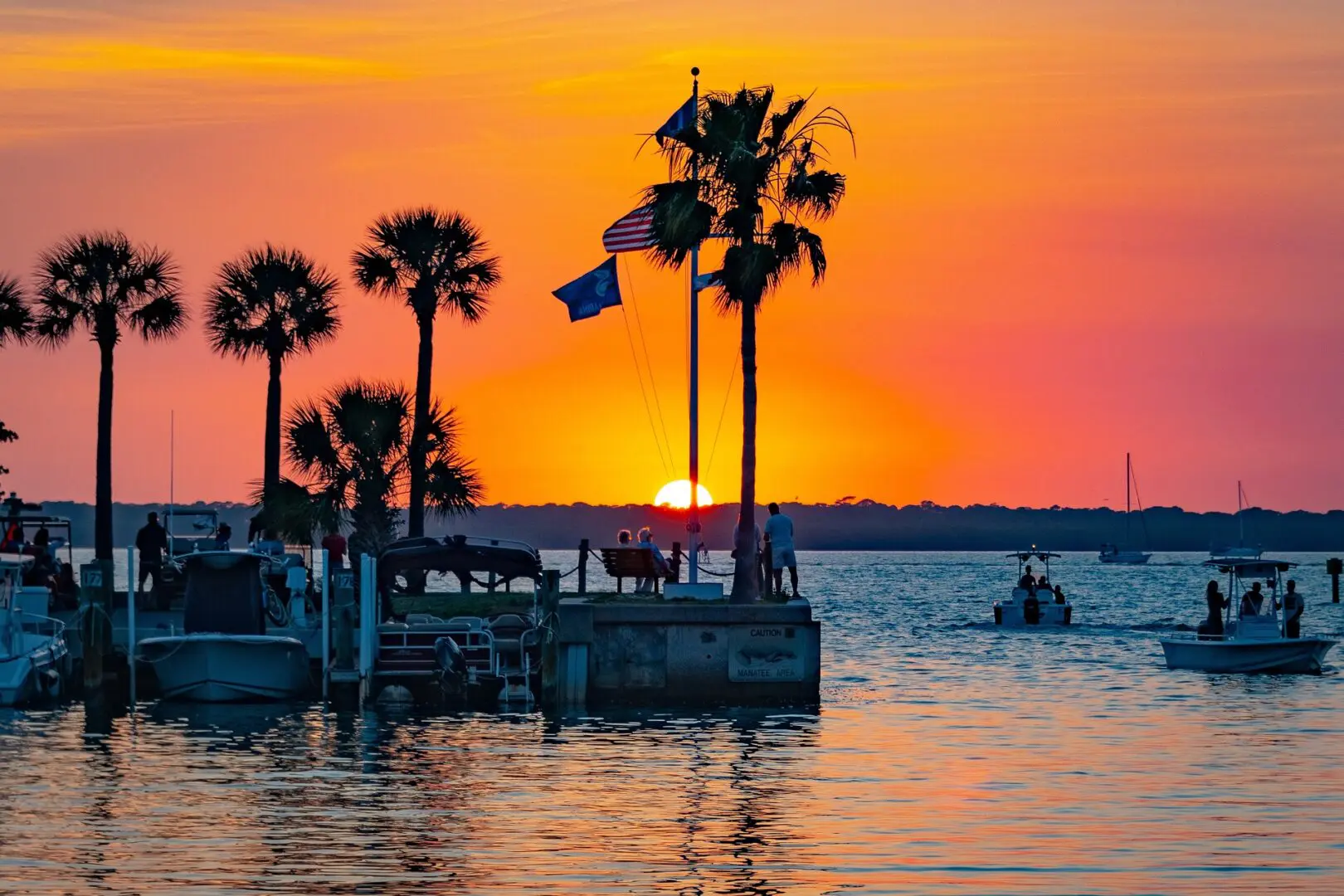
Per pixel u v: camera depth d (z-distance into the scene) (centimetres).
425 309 11906
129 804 5444
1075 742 7112
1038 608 17025
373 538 11219
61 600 9606
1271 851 4791
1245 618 10819
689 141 8694
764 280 8525
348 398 11300
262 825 5103
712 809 5419
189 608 8494
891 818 5281
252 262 12431
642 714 8006
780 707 8300
